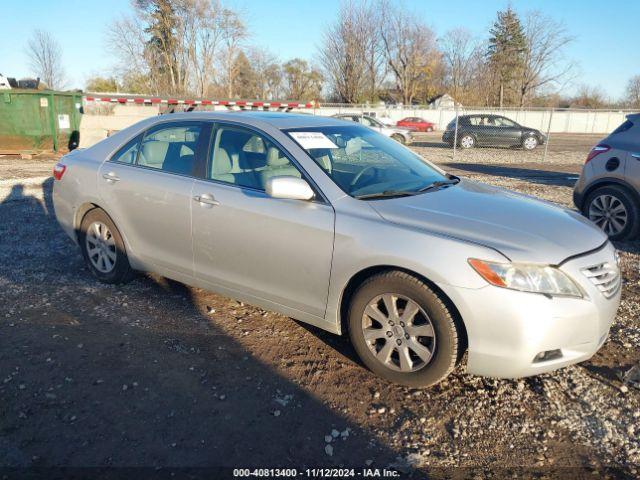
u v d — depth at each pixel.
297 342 3.88
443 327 3.06
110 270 4.75
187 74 45.34
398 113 42.53
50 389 3.23
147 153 4.44
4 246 6.04
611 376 3.51
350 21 51.53
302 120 4.22
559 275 2.97
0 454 2.70
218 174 3.96
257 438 2.86
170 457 2.70
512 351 2.93
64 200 4.93
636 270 5.63
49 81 44.00
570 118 38.22
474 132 22.05
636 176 6.46
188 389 3.27
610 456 2.78
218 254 3.91
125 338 3.87
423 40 54.47
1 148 15.32
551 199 9.47
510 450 2.82
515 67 57.41
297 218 3.47
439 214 3.28
